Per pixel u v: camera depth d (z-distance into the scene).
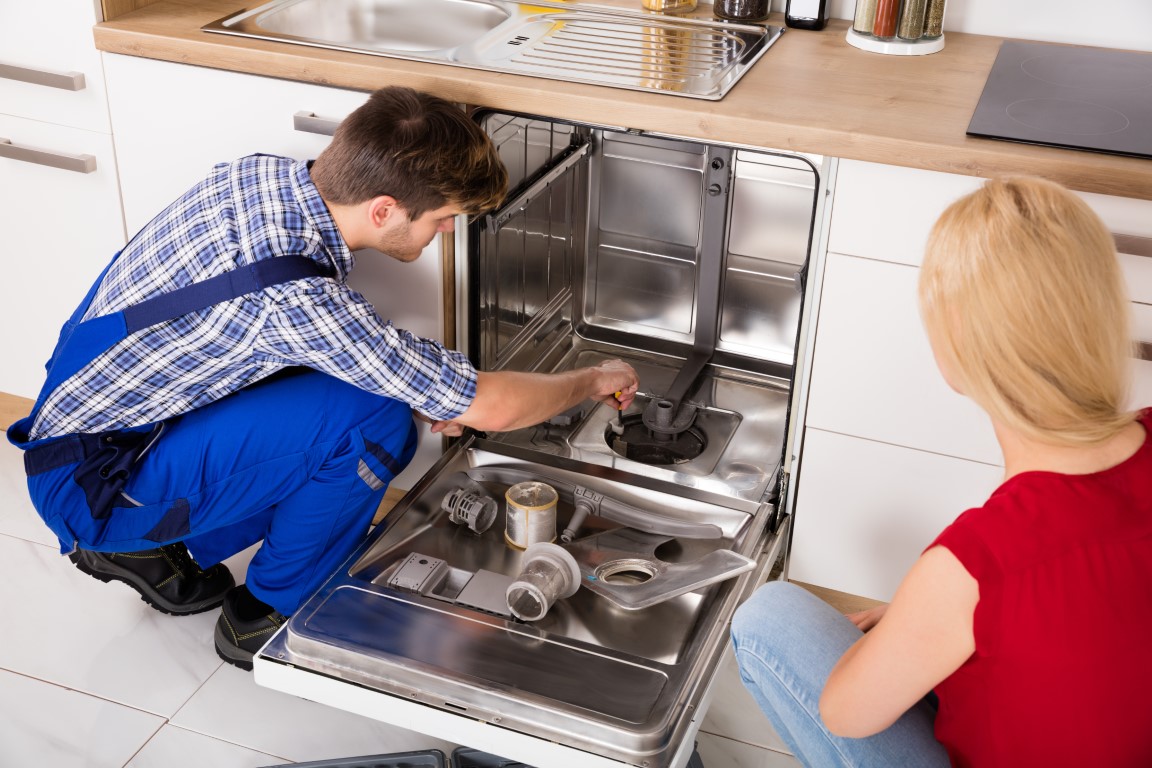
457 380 1.71
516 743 1.59
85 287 2.30
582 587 1.88
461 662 1.68
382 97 1.64
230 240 1.63
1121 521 1.05
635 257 2.48
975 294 1.05
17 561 2.21
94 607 2.11
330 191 1.64
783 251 2.32
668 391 2.32
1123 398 1.06
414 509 2.00
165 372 1.70
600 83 1.82
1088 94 1.80
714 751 1.87
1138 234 1.60
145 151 2.10
